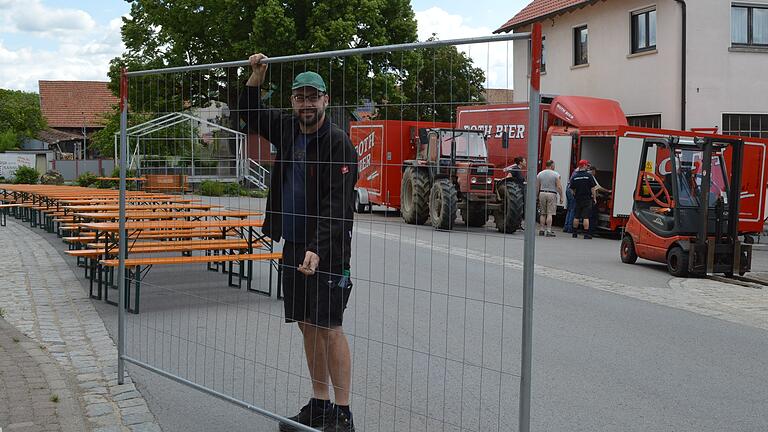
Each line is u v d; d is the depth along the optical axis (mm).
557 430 4855
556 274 12070
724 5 22969
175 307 8422
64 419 4676
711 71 22938
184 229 9922
